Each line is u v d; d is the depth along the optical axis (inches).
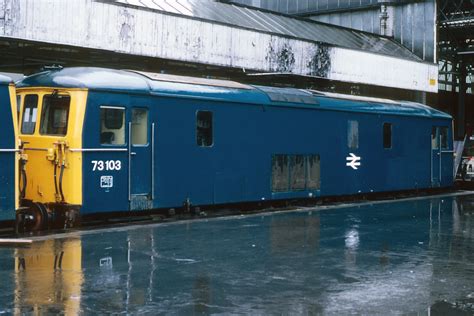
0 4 567.8
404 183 899.4
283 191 716.0
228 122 650.8
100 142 530.9
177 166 598.2
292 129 727.7
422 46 1198.9
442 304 272.1
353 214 634.2
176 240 441.7
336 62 961.5
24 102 546.3
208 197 630.5
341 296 284.7
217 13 857.5
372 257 380.5
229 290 293.7
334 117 784.9
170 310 258.5
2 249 397.1
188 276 322.0
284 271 337.4
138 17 692.1
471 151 1133.1
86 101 521.0
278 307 265.3
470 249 411.8
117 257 371.9
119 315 250.2
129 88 552.7
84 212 518.9
